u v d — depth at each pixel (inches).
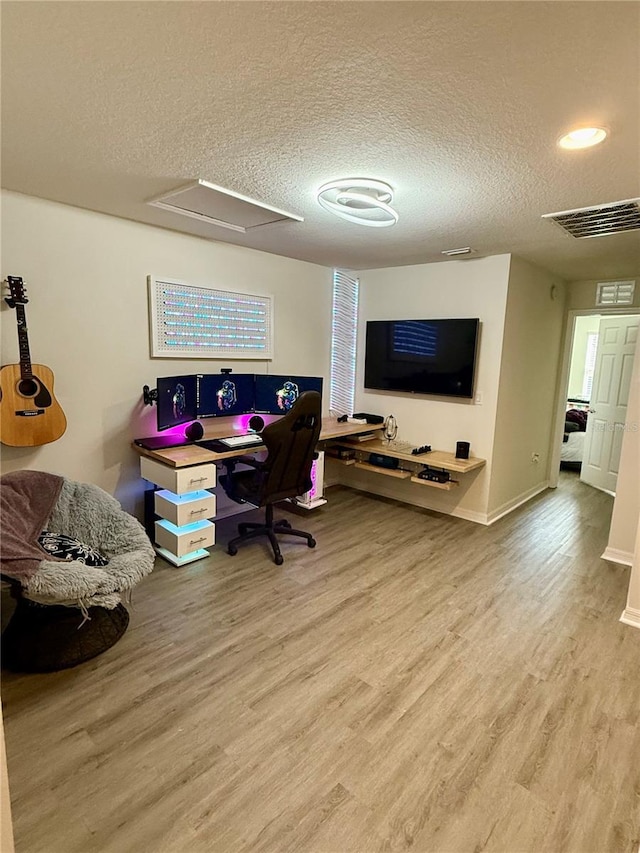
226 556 132.0
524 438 183.2
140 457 131.1
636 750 69.3
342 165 82.7
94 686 79.8
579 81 56.0
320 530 154.3
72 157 81.4
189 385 131.8
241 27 47.7
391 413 188.2
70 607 89.8
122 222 120.6
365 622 101.2
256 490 128.5
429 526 159.9
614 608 109.3
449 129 68.8
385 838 56.0
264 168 85.1
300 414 121.4
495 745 69.7
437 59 52.3
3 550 78.6
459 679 84.0
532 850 55.1
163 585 114.8
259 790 61.6
